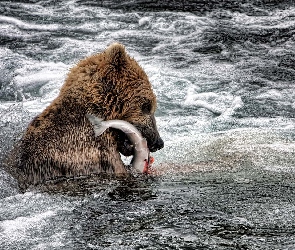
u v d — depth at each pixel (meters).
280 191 12.68
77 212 11.16
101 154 13.73
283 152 16.62
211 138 18.77
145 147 13.93
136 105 14.43
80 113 13.81
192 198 12.05
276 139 18.38
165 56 28.94
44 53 29.14
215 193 12.45
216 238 9.87
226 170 14.62
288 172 14.45
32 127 13.75
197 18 35.19
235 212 11.14
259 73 26.98
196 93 24.16
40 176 13.24
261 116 22.02
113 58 14.12
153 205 11.56
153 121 14.88
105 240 9.83
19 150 13.58
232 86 25.16
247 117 21.86
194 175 14.09
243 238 9.88
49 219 10.80
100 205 11.57
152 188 12.86
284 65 28.17
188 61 28.30
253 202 11.79
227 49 30.36
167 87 24.66
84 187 12.90
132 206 11.49
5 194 12.30
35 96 24.17
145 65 27.14
